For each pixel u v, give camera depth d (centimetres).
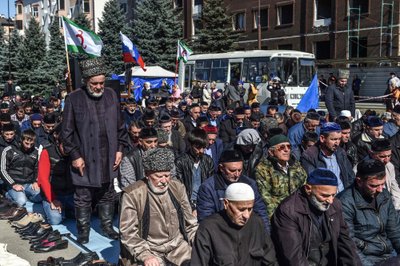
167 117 884
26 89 4022
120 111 671
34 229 692
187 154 671
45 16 7562
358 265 443
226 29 4075
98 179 638
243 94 2256
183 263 482
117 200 704
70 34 1063
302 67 2414
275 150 568
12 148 841
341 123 777
